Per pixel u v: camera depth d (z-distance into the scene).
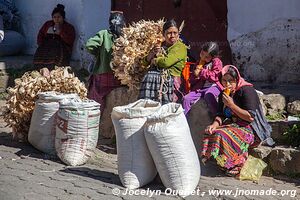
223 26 9.46
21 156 6.80
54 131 6.86
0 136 7.84
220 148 6.03
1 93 10.70
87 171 6.22
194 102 6.76
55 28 10.82
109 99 7.64
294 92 7.93
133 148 5.60
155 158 5.53
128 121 5.61
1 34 11.25
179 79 6.79
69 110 6.43
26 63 11.41
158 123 5.46
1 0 12.38
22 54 12.54
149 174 5.66
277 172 6.21
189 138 5.56
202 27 9.76
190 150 5.52
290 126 6.65
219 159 6.04
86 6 10.91
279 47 8.74
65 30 10.83
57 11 10.77
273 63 8.84
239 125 6.12
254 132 6.15
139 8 10.65
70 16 11.27
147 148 5.61
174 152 5.43
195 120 6.75
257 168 6.07
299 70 8.61
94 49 7.54
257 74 9.00
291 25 8.61
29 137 7.12
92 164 6.57
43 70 7.61
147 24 7.22
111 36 7.50
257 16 8.93
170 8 10.20
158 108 5.73
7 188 5.59
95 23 11.01
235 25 9.21
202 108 6.71
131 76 7.08
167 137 5.41
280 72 8.78
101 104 7.68
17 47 12.23
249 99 6.05
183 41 7.38
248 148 6.35
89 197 5.35
